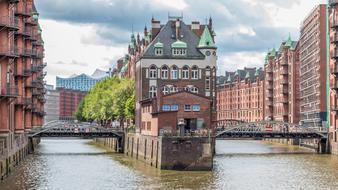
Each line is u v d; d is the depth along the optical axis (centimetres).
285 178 6675
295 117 15875
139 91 10725
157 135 7956
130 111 12006
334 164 8406
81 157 9538
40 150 11538
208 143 7306
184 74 10781
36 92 11931
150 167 7781
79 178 6538
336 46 10400
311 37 13938
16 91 6638
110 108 13550
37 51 11481
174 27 11075
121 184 6062
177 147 7325
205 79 10788
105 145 14038
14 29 6569
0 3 6538
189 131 8000
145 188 5791
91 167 7775
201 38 10938
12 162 7225
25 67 9462
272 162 8688
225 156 9850
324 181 6438
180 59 10750
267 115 18738
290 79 16162
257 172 7256
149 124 8719
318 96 13075
